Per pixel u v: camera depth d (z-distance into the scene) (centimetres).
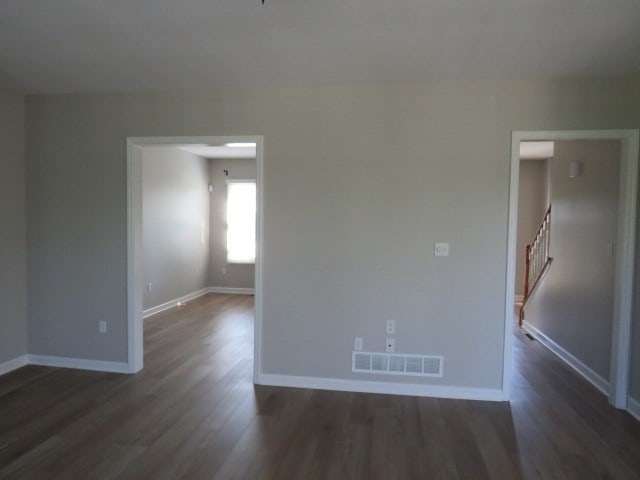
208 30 262
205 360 440
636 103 323
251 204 832
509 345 347
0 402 339
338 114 358
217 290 847
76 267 407
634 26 246
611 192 360
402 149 352
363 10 233
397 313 359
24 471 248
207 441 282
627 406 336
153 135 386
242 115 371
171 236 704
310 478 245
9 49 294
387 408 334
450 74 327
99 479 241
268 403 340
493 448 278
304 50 288
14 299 406
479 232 347
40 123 405
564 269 464
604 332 370
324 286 366
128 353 402
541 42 269
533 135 336
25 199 412
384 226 357
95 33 268
